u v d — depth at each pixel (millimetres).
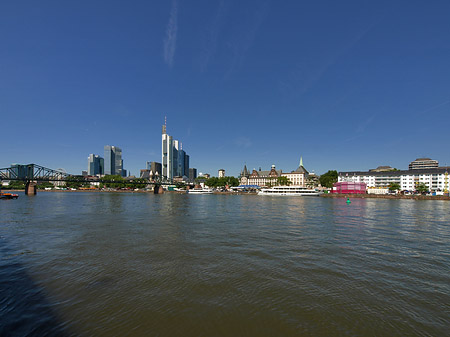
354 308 12102
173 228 33594
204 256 20469
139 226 35031
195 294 13500
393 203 94625
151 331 10203
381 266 18172
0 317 11094
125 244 24375
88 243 24719
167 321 10930
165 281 15227
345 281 15336
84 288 14203
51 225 35531
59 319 10984
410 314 11594
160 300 12812
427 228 34688
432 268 17828
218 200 111688
